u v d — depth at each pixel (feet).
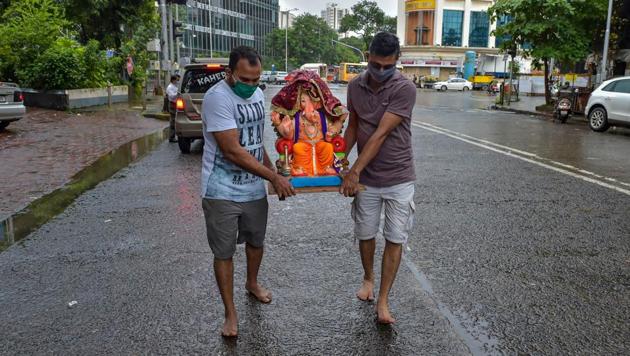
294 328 11.52
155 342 10.96
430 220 19.53
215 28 247.91
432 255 15.93
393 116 10.77
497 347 10.80
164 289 13.55
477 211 20.75
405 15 228.43
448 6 219.20
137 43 102.68
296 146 11.01
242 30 273.13
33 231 18.42
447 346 10.80
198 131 33.58
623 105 45.32
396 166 11.37
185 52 223.71
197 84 33.88
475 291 13.42
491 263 15.31
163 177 27.45
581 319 12.01
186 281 14.03
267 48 296.30
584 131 49.03
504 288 13.61
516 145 38.96
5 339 11.12
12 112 42.01
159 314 12.18
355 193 10.89
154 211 20.85
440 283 13.89
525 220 19.57
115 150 36.63
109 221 19.53
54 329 11.53
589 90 60.85
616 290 13.55
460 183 25.76
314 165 11.12
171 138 40.65
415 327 11.56
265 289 13.43
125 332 11.37
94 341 11.02
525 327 11.62
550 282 14.01
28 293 13.37
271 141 40.81
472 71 206.08
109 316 12.10
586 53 65.62
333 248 16.55
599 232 18.21
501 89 86.74
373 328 11.52
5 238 17.69
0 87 41.22
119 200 22.62
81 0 82.17
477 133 46.73
